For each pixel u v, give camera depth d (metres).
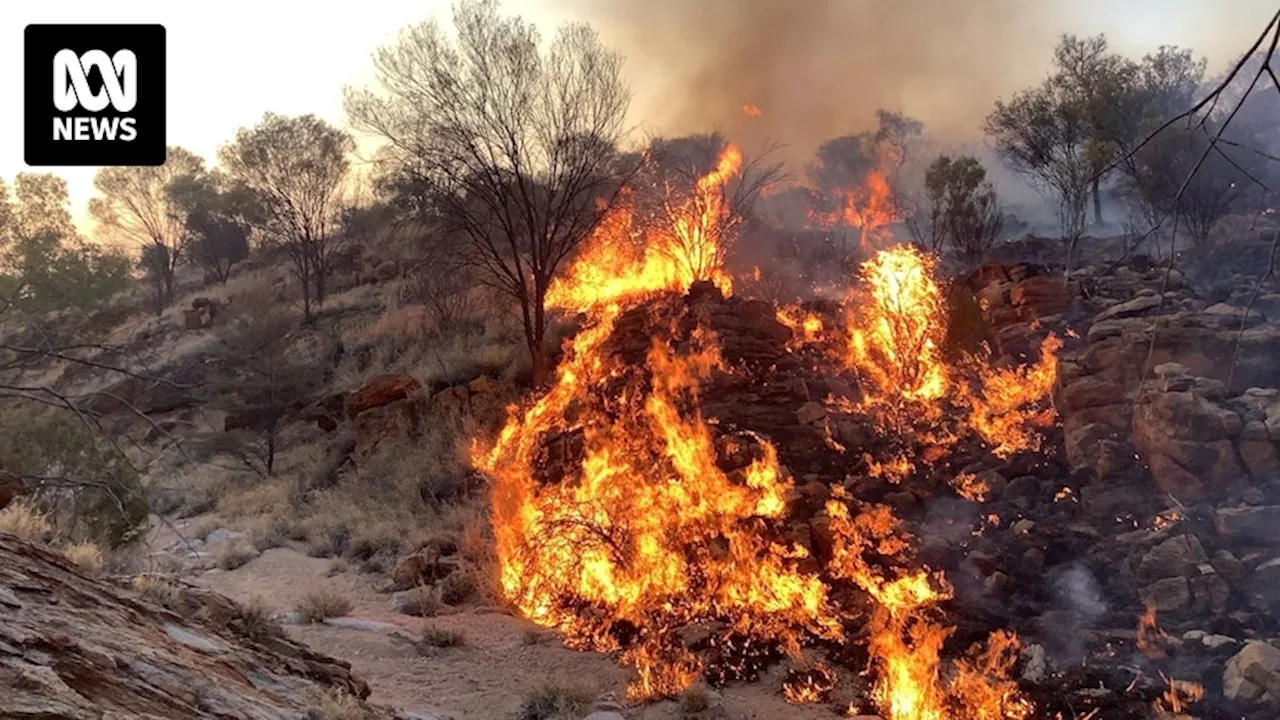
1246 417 8.12
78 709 2.73
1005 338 13.18
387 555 11.55
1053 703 6.12
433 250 26.52
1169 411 8.29
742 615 8.11
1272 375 8.79
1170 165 16.67
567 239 19.28
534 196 19.31
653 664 7.37
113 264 19.28
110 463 10.04
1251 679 5.84
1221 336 9.15
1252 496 7.69
